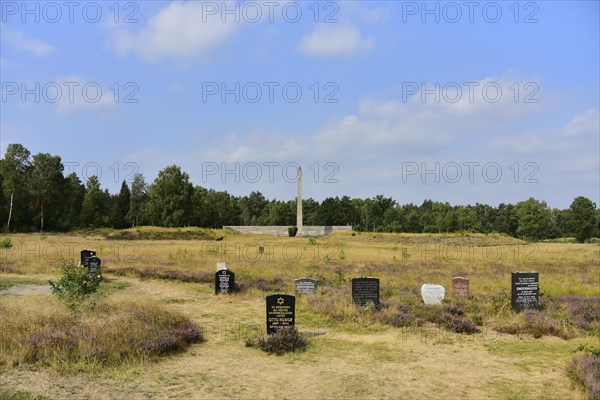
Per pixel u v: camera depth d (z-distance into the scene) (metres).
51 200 86.12
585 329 14.55
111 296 16.08
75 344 10.52
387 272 29.00
